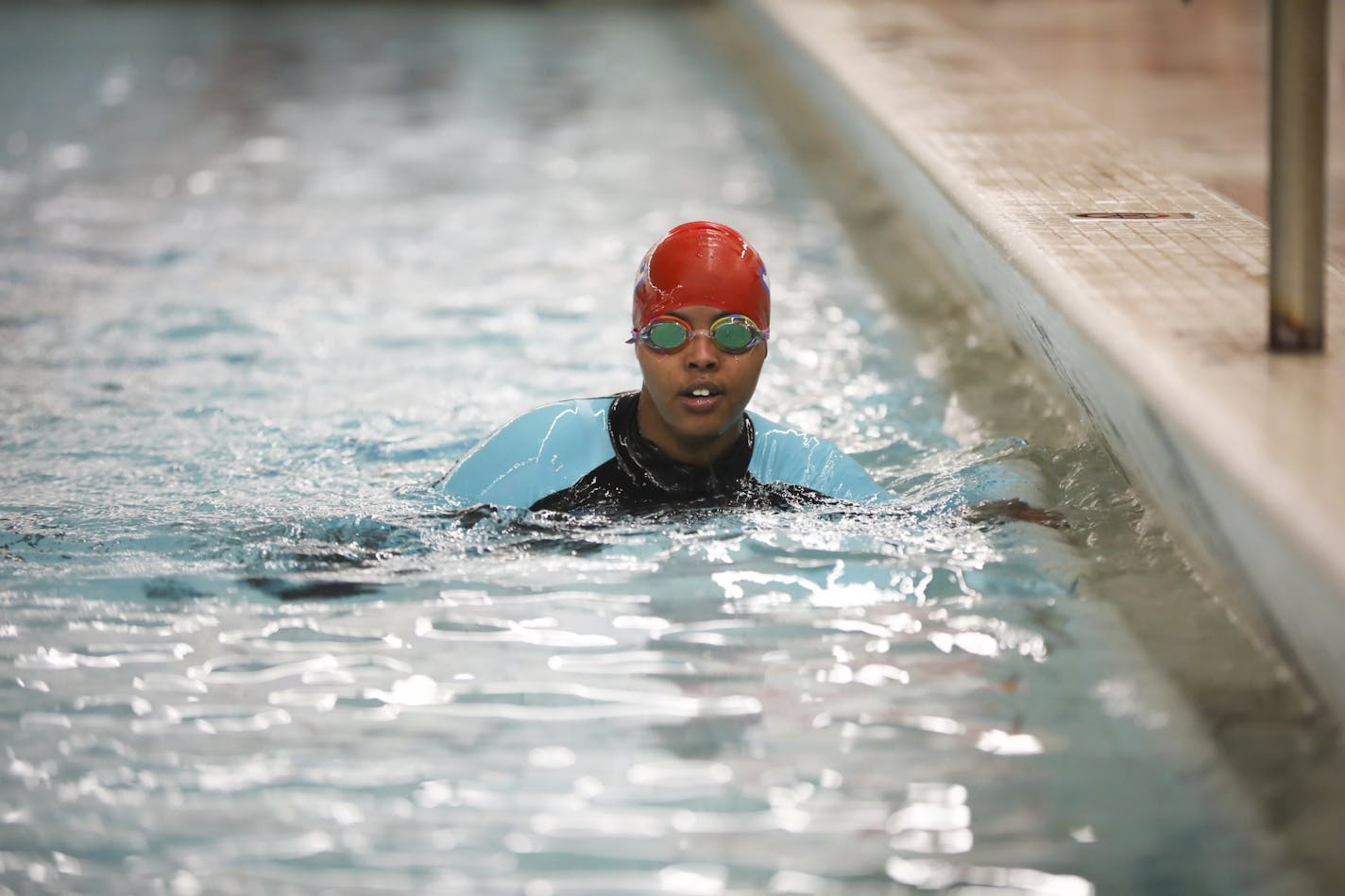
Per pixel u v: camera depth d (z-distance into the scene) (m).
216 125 18.78
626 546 6.13
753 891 3.94
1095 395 6.42
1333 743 4.60
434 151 17.28
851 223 13.62
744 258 6.24
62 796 4.40
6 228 13.51
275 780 4.47
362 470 7.55
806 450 6.81
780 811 4.28
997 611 5.54
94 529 6.51
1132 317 5.91
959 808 4.30
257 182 15.57
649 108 20.03
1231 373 5.21
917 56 16.08
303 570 6.00
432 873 4.02
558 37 26.94
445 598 5.70
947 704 4.87
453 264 12.36
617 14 29.78
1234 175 12.60
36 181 15.57
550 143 17.78
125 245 12.94
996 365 9.05
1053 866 4.04
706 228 6.36
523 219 14.02
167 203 14.61
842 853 4.09
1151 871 4.02
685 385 6.13
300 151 17.23
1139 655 5.18
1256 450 4.58
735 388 6.21
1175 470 5.41
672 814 4.27
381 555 6.11
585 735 4.68
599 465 6.57
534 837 4.17
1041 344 7.59
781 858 4.07
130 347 10.01
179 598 5.75
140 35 26.91
